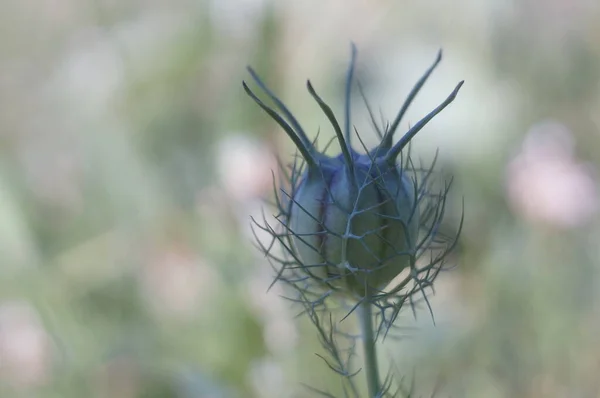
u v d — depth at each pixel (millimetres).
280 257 413
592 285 415
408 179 287
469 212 439
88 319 421
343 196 279
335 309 298
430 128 482
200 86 495
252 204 425
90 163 493
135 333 413
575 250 419
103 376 403
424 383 395
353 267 280
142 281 439
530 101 501
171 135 490
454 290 422
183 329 411
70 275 440
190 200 463
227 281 414
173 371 396
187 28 504
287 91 488
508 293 415
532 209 420
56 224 471
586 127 501
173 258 445
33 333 408
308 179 282
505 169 442
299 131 286
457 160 469
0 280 424
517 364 403
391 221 279
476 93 494
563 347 406
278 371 393
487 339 406
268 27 490
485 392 397
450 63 508
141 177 480
